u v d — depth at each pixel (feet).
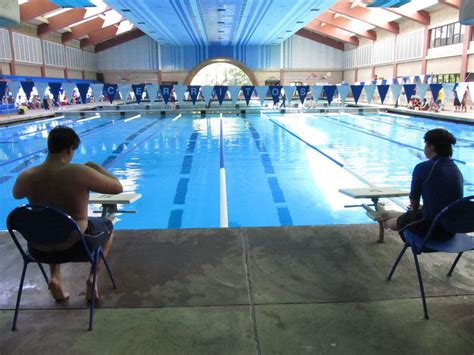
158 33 87.56
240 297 8.08
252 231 11.40
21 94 67.36
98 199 10.55
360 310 7.59
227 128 49.44
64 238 6.79
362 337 6.81
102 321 7.34
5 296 8.18
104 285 8.59
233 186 22.82
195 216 18.34
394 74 84.94
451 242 7.70
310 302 7.87
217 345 6.66
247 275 8.95
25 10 60.49
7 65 66.64
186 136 42.70
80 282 8.75
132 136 43.06
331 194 21.08
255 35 91.50
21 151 34.86
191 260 9.69
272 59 109.91
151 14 66.44
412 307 7.66
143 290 8.38
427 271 9.02
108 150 34.76
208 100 38.88
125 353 6.49
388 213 9.87
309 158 30.25
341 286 8.45
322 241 10.68
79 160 30.55
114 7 60.44
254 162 29.12
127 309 7.71
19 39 69.92
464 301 7.83
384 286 8.43
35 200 7.14
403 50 80.59
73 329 7.11
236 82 142.72
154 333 6.99
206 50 108.47
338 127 49.55
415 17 71.67
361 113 67.92
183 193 21.76
